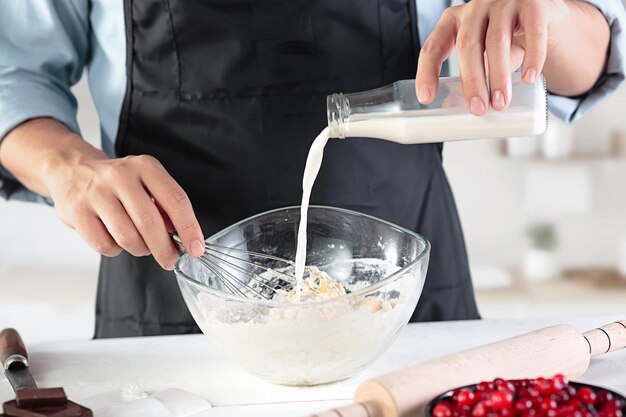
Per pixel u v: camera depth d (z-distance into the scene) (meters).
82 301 2.21
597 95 1.32
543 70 1.24
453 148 2.42
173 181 1.03
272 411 0.94
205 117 1.29
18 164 1.22
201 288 0.93
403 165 1.31
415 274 0.97
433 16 1.31
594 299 2.31
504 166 2.43
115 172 1.03
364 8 1.26
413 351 1.08
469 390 0.81
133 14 1.28
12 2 1.31
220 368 1.05
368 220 1.10
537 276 2.42
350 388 0.98
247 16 1.25
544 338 0.93
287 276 1.12
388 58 1.29
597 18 1.23
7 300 2.20
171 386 1.01
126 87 1.32
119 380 1.03
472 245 2.47
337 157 1.28
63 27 1.34
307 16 1.25
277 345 0.92
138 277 1.35
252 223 1.11
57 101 1.31
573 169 2.42
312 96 1.27
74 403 0.91
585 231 2.48
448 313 1.37
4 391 1.01
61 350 1.12
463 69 0.92
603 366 1.00
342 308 0.91
